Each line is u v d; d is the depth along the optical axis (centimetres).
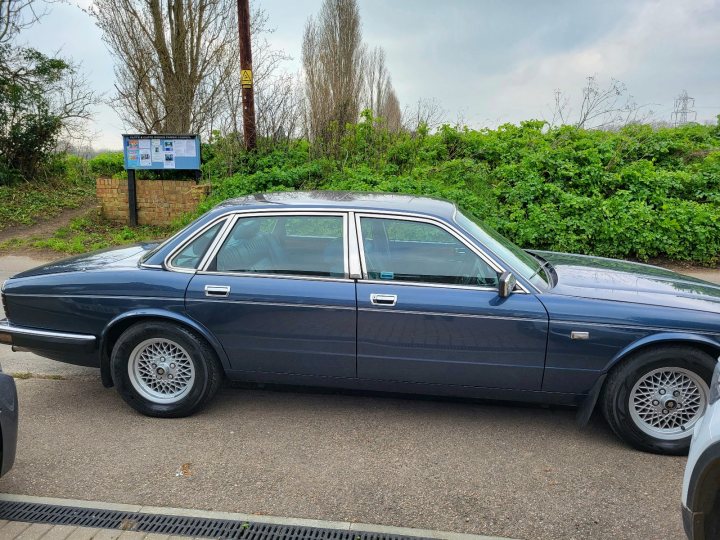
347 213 408
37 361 532
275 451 369
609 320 367
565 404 389
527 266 417
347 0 2370
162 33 1411
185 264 412
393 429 402
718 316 366
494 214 995
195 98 1427
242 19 1245
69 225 1266
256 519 295
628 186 1036
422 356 388
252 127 1296
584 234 941
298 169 1209
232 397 453
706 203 1011
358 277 393
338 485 330
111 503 306
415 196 471
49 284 417
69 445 374
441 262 394
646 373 367
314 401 447
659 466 358
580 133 1252
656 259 948
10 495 314
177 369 412
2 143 1597
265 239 411
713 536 227
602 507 313
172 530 285
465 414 428
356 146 1348
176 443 378
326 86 1634
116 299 407
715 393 243
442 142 1322
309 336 395
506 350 379
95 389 468
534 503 316
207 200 1159
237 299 397
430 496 321
